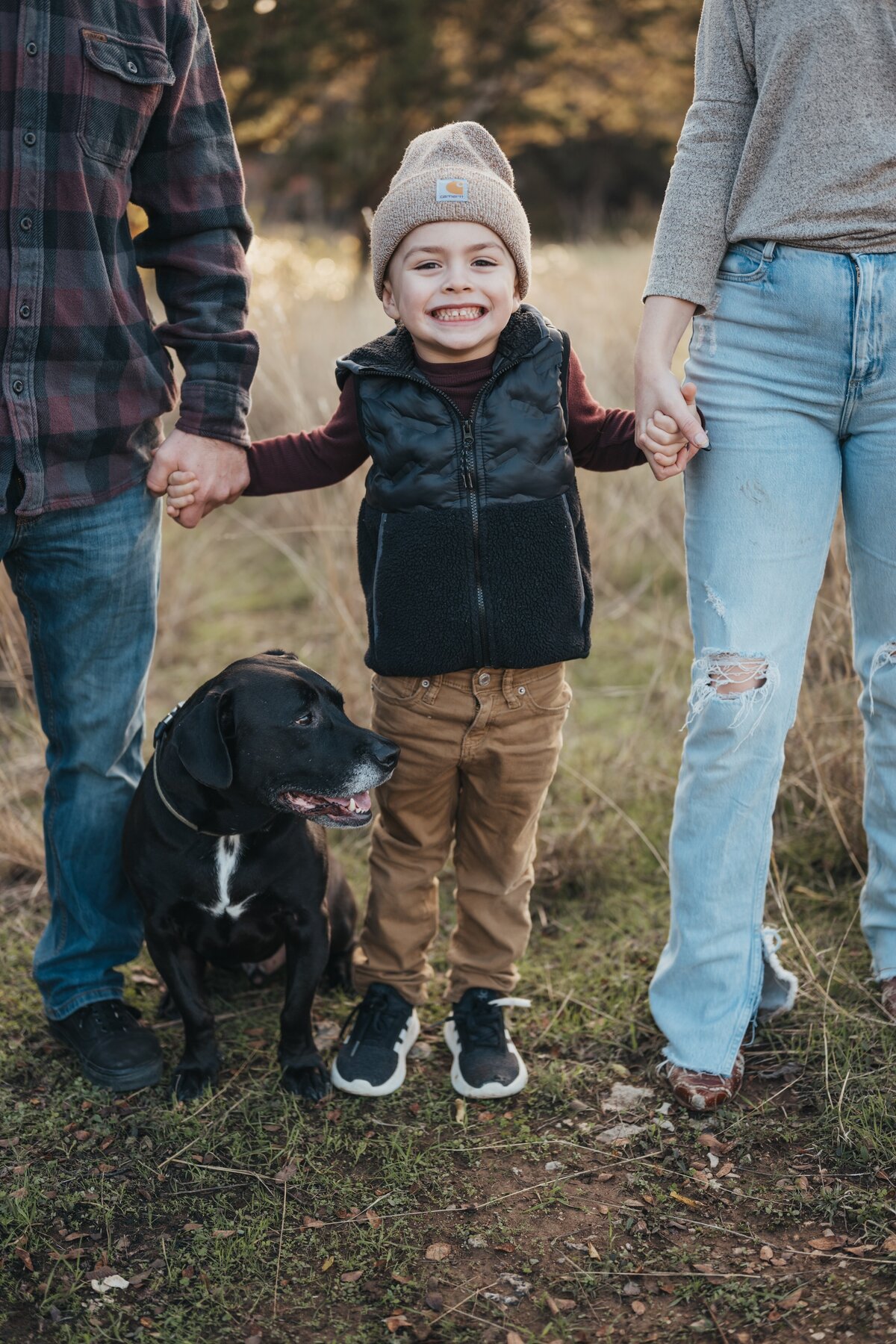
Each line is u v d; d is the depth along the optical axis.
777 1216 2.13
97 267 2.26
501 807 2.55
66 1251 2.12
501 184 2.29
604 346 6.36
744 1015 2.48
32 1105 2.53
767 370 2.24
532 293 7.49
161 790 2.44
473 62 14.20
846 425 2.29
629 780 3.81
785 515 2.28
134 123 2.27
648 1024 2.74
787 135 2.13
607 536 5.23
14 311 2.19
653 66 14.73
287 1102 2.50
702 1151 2.32
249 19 9.66
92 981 2.69
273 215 14.84
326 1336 1.93
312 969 2.54
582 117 15.76
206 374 2.47
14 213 2.15
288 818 2.51
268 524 6.36
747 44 2.19
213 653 5.03
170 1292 2.04
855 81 2.07
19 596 2.49
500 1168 2.31
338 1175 2.30
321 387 5.66
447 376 2.31
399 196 2.29
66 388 2.28
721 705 2.33
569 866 3.39
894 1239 2.04
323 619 4.89
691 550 2.39
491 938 2.64
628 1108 2.47
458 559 2.29
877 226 2.12
